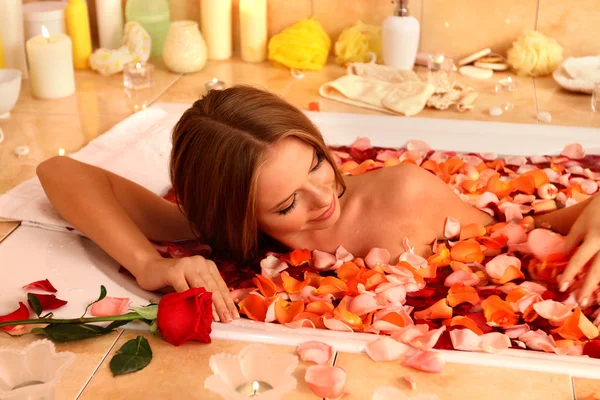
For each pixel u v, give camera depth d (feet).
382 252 4.28
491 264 4.20
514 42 8.44
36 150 6.49
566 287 3.79
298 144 3.85
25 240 4.60
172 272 3.82
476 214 4.74
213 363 2.66
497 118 7.11
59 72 7.77
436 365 3.32
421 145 6.19
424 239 4.43
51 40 7.78
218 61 9.20
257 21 8.90
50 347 2.76
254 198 3.86
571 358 3.47
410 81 7.68
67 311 3.86
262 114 3.87
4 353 2.73
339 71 8.64
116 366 3.38
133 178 5.57
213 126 3.93
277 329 3.72
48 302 3.83
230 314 3.76
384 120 6.70
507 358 3.40
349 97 7.55
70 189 4.42
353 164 5.71
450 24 8.73
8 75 7.22
